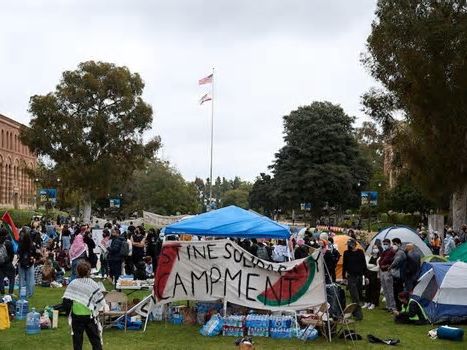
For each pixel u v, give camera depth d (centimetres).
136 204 8631
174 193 8762
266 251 1912
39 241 2200
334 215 6975
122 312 1317
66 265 2489
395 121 3431
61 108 5231
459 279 1475
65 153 5197
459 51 2923
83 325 942
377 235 2288
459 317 1465
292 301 1291
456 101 2973
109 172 5319
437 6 3064
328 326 1240
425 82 2992
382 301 1845
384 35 3092
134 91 5478
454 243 2661
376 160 8662
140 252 2078
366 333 1327
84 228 2198
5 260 1636
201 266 1341
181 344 1169
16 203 9594
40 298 1703
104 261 2191
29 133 5212
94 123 5178
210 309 1399
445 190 3195
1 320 1277
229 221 1527
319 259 1294
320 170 6456
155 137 5547
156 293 1348
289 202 6688
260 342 1201
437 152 3094
